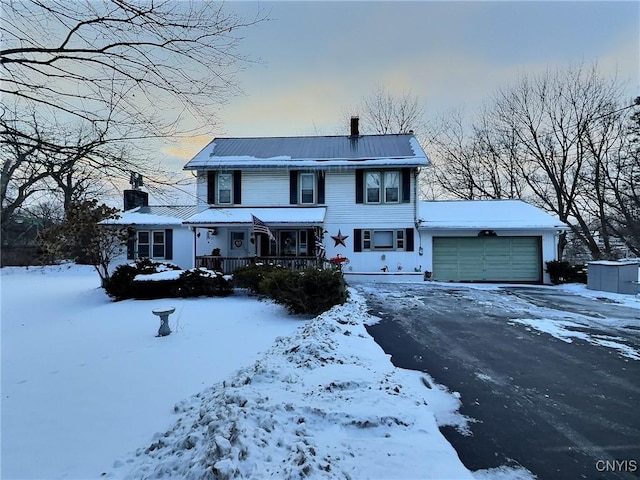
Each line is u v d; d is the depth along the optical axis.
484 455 2.87
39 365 5.40
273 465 2.49
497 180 28.41
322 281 8.66
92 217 14.30
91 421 3.57
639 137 21.20
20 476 2.67
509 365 5.11
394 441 2.89
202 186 17.95
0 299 12.88
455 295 12.23
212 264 16.36
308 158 18.02
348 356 5.11
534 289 14.10
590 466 2.73
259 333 6.91
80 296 13.20
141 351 5.96
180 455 2.75
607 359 5.38
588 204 24.52
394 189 17.66
